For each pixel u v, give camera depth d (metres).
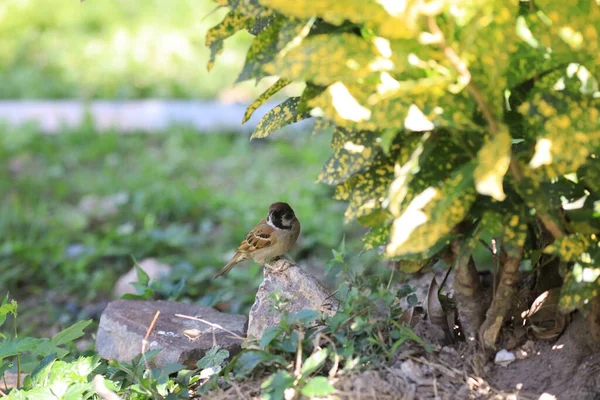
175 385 5.07
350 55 3.75
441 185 4.12
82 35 23.41
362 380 4.50
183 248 11.31
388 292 4.96
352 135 4.40
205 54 22.02
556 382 4.61
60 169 14.89
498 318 4.64
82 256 11.02
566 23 3.78
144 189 13.46
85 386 4.95
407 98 3.81
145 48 22.09
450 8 3.73
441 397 4.51
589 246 4.14
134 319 6.13
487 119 3.86
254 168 14.77
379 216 4.53
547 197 4.05
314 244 10.95
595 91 3.97
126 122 17.41
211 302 7.80
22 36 23.17
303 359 4.81
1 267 10.64
